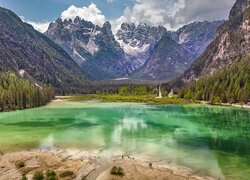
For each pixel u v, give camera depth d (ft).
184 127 290.35
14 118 373.61
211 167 158.20
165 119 354.74
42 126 300.81
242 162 167.22
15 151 193.57
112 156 180.04
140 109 499.51
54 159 172.76
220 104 594.24
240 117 373.61
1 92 498.69
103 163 164.76
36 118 371.97
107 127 291.79
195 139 230.68
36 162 166.50
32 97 561.84
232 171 151.64
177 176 143.33
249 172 150.10
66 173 145.07
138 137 238.27
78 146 206.59
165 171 150.92
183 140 226.58
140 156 179.83
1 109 471.21
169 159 173.37
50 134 253.44
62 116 394.32
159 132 261.85
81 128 285.84
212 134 251.80
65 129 280.31
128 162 166.61
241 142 219.82
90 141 222.69
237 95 594.24
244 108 511.40
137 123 319.88
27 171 150.30
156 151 191.93
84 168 155.33
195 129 277.85
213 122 325.62
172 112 442.50
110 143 215.92
